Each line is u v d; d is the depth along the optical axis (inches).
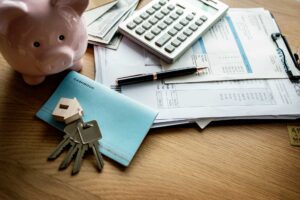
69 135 18.8
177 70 22.4
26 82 21.0
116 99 20.5
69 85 21.0
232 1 27.9
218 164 19.1
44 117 19.7
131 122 19.7
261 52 24.4
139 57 23.4
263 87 22.5
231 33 25.4
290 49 24.6
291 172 19.2
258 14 26.9
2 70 21.5
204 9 25.7
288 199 18.3
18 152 18.5
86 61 22.9
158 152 19.2
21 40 17.1
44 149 18.7
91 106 20.2
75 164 18.1
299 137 20.6
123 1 26.1
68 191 17.4
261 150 19.9
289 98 22.0
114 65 22.8
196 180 18.4
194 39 24.0
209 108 21.0
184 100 21.4
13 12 16.2
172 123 20.3
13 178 17.6
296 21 26.9
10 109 20.1
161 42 23.2
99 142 18.9
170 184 18.1
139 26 24.0
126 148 18.8
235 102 21.5
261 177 18.9
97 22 24.5
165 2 25.5
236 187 18.4
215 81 22.5
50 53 17.6
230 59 23.8
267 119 21.2
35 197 17.1
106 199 17.3
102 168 18.2
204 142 19.9
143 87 21.9
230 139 20.2
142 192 17.7
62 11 17.4
